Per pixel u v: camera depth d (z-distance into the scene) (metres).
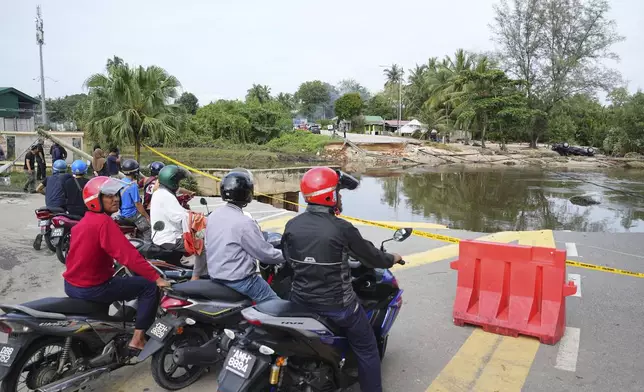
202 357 3.68
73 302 3.71
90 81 20.11
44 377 3.64
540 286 5.11
